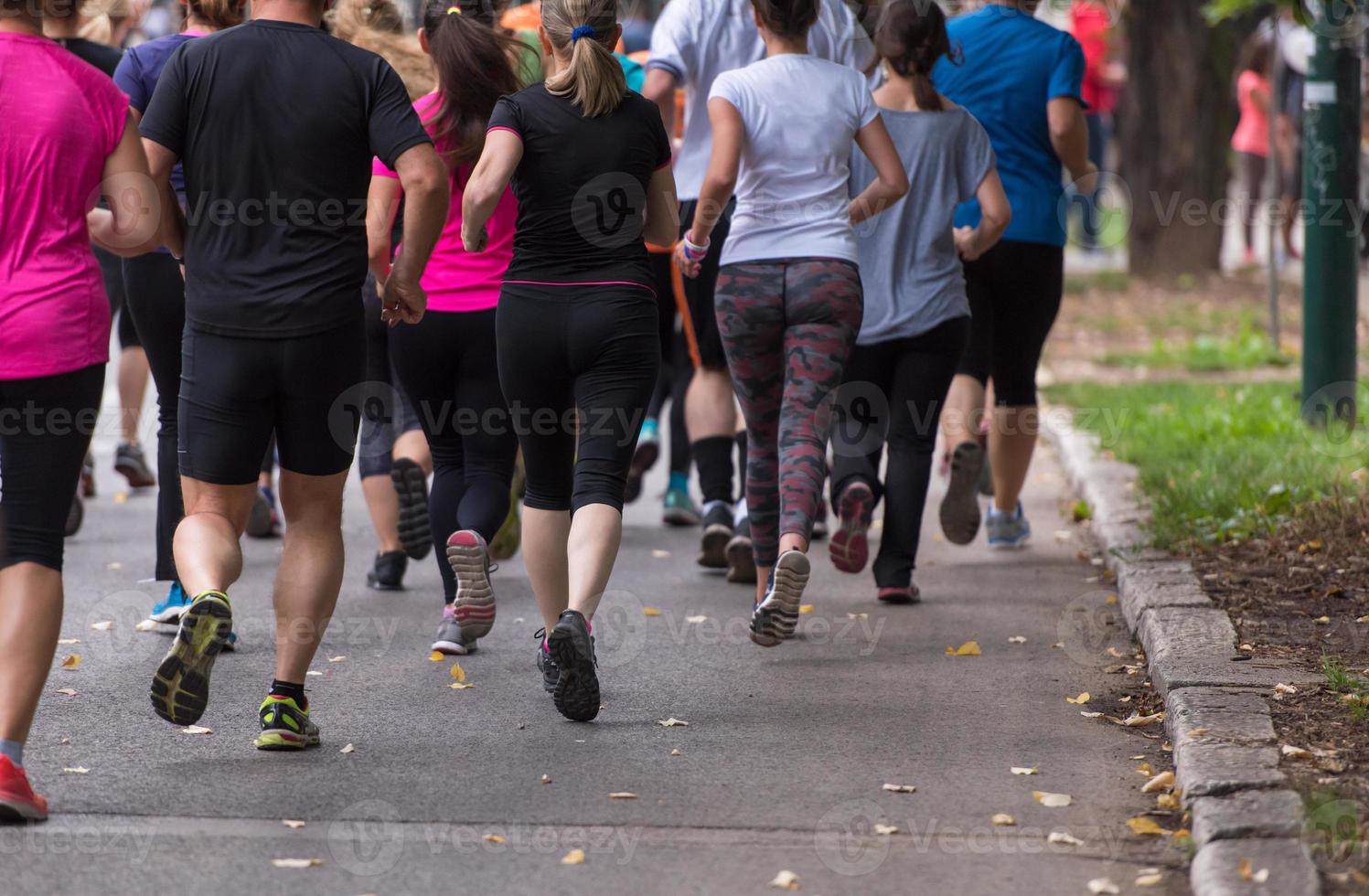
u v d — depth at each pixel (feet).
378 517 80.74
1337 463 94.12
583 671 56.44
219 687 63.31
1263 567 75.87
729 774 52.70
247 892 42.80
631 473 100.68
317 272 52.42
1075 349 161.68
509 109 57.67
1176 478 93.30
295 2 53.31
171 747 55.36
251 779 51.96
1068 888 43.32
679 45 79.10
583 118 57.98
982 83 81.10
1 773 46.78
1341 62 106.42
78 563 86.79
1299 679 57.93
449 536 67.21
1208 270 208.44
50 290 47.09
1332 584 72.18
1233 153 257.14
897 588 76.64
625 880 43.75
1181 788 49.26
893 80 74.79
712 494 85.35
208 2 66.18
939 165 74.02
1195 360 150.61
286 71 52.13
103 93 48.60
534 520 60.85
